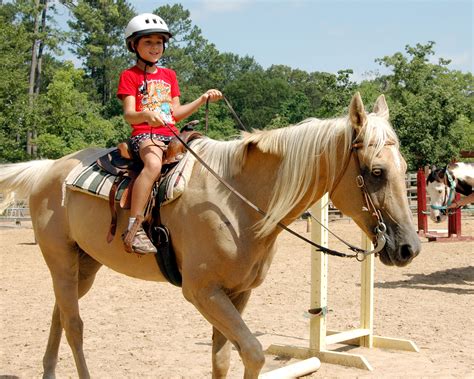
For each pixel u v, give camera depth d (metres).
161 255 4.04
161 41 4.32
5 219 24.05
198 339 6.54
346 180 3.67
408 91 36.94
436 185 12.69
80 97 37.59
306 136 3.74
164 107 4.34
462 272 11.53
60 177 4.73
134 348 6.18
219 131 38.28
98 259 4.50
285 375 4.98
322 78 28.98
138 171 4.24
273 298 8.89
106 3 43.94
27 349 6.16
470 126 35.03
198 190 3.93
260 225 3.76
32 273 11.38
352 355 5.46
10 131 34.69
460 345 6.25
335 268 11.84
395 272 11.59
